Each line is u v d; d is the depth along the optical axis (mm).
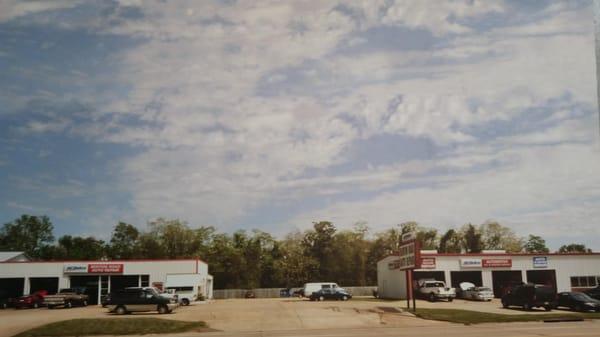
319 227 112312
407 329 29094
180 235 107312
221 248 103750
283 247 112375
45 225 119688
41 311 47812
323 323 33156
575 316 35469
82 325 31438
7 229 117312
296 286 107625
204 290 68062
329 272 108500
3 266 60688
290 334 27469
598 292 47188
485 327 29484
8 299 57375
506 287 58250
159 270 61688
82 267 61219
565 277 60719
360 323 33031
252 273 103750
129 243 108875
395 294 63406
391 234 111750
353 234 111188
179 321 33281
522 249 115562
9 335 29781
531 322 32625
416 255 38594
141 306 39969
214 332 29828
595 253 61562
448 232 108688
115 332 29938
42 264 61094
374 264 109500
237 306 47438
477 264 60312
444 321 33469
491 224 112438
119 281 62781
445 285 55375
